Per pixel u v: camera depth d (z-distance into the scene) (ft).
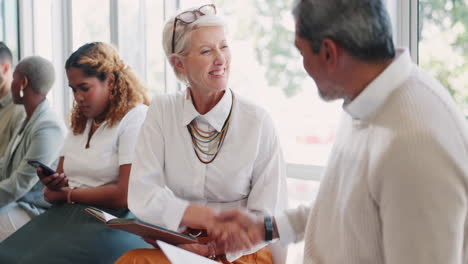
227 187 5.82
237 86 8.81
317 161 8.07
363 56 3.26
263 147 5.83
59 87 11.88
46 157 8.26
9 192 8.15
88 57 7.02
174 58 5.90
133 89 7.28
